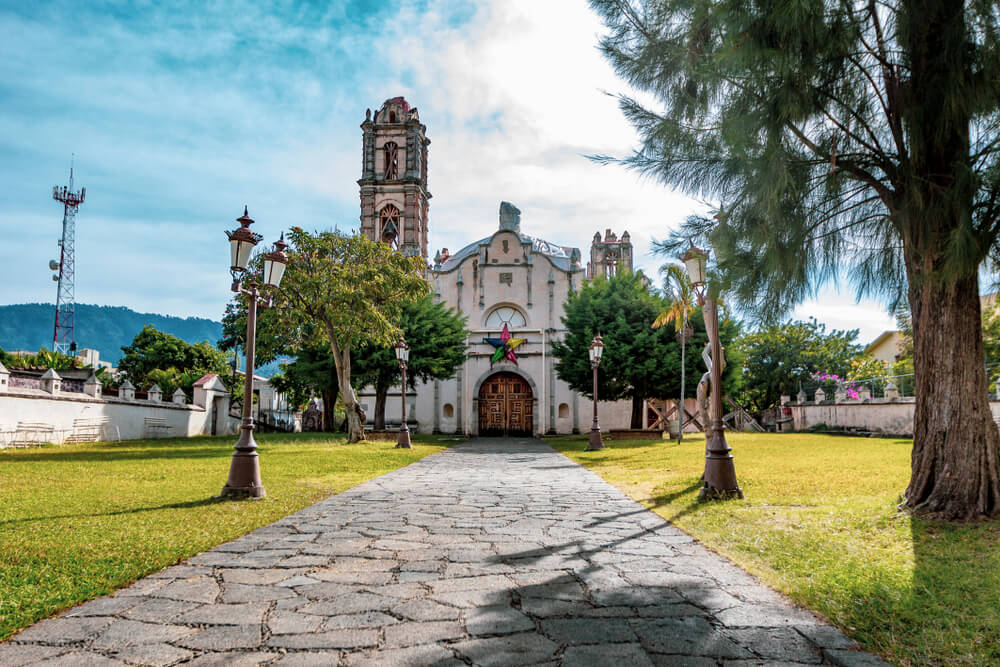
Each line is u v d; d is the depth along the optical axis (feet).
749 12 16.63
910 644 11.28
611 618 12.53
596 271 171.63
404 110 152.35
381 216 149.48
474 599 13.70
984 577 14.70
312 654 10.70
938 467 21.21
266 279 32.07
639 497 29.99
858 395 98.84
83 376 128.67
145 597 13.83
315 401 171.53
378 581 15.08
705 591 14.37
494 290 140.67
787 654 10.82
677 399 105.50
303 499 28.48
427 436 115.85
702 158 19.51
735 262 19.03
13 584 14.23
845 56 17.66
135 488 30.99
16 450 61.62
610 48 20.10
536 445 88.43
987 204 17.61
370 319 75.66
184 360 176.45
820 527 21.02
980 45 16.08
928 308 21.68
